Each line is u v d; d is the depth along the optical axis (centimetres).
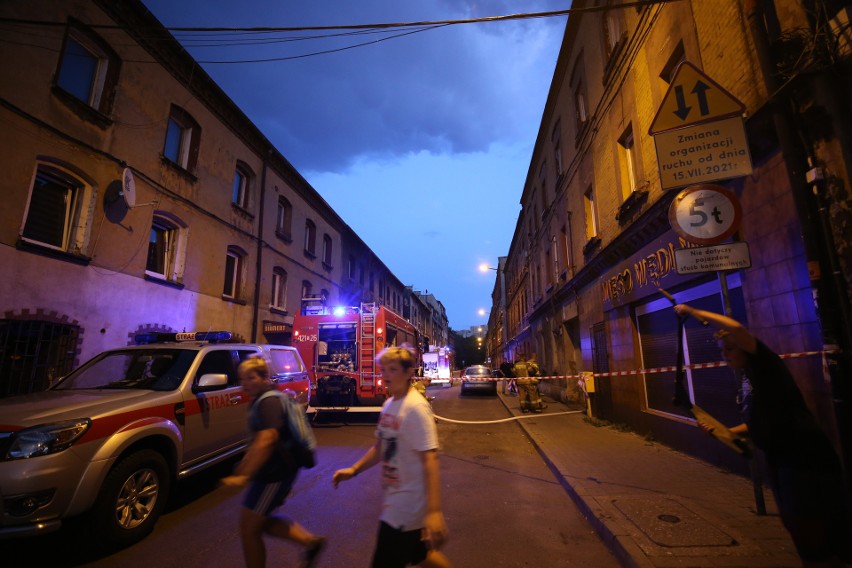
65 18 850
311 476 655
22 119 766
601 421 1066
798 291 443
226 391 590
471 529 454
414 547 237
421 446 241
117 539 396
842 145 393
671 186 439
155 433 448
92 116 903
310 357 1166
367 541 421
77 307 855
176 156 1204
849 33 391
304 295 1970
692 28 633
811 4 423
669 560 338
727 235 420
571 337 1579
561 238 1589
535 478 647
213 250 1304
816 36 406
